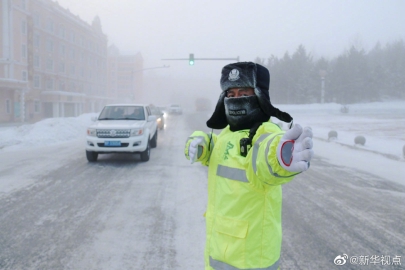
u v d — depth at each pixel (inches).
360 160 393.4
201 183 270.2
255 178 58.5
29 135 532.4
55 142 531.8
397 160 390.6
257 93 64.4
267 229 62.1
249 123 67.9
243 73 65.3
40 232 165.2
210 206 70.2
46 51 1743.4
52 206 206.7
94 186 257.4
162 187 256.7
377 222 184.4
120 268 130.5
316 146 520.4
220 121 79.7
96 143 342.6
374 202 223.0
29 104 1515.7
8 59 1258.6
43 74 1701.5
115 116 392.5
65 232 165.6
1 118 1209.4
